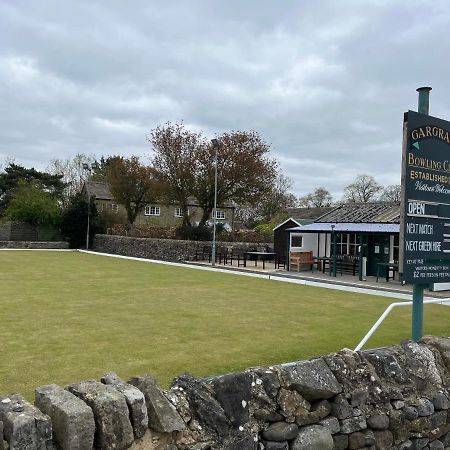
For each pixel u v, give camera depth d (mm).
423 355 4426
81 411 2543
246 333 8000
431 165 5418
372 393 3912
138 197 38125
